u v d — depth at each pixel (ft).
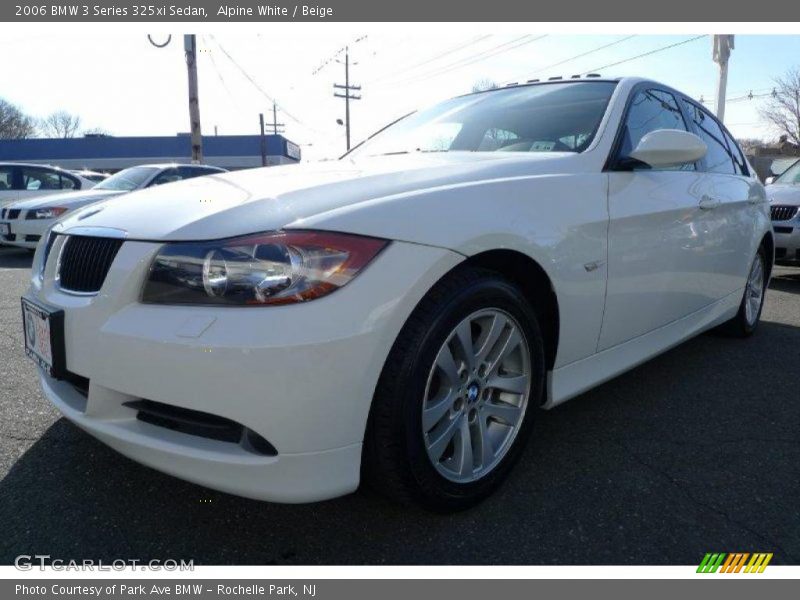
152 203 6.51
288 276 5.20
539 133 8.99
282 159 148.36
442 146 9.75
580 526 6.41
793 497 7.01
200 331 5.16
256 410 5.10
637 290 8.44
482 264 6.66
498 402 6.95
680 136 8.21
